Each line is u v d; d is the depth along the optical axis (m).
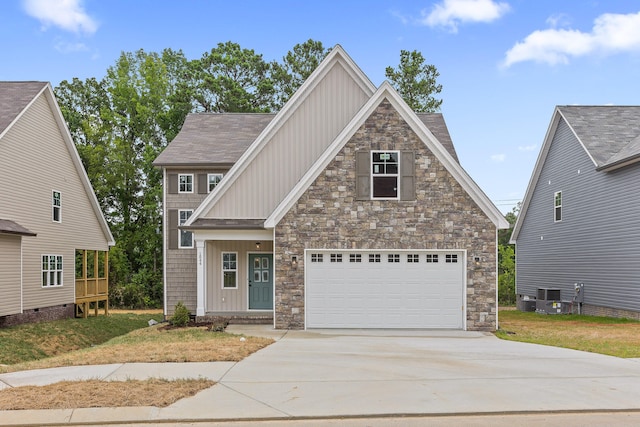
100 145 39.91
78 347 20.22
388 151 16.81
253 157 19.52
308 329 16.62
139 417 7.40
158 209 39.72
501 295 37.56
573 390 8.81
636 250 20.19
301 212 16.78
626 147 22.23
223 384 9.05
